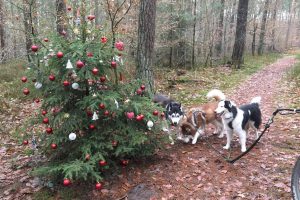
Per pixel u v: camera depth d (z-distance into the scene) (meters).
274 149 5.55
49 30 4.44
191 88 11.61
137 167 4.94
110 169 4.71
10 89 10.39
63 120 4.26
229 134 5.55
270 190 4.24
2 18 11.98
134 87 4.70
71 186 4.42
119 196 4.23
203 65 18.02
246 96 10.43
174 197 4.18
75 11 4.41
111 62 4.30
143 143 4.64
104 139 4.43
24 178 4.71
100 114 4.37
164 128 4.89
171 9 14.80
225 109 5.30
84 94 4.41
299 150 5.50
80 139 4.38
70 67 3.79
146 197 4.18
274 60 26.36
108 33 4.47
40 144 4.51
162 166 4.97
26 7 6.93
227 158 5.18
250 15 29.78
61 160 4.48
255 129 6.00
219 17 20.98
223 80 13.62
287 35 50.56
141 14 7.10
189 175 4.70
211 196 4.18
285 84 12.45
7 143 6.28
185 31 16.33
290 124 7.05
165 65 16.61
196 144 5.91
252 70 17.39
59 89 4.19
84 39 4.28
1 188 4.51
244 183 4.45
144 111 4.50
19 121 7.71
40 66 4.24
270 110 8.46
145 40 7.12
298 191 3.47
